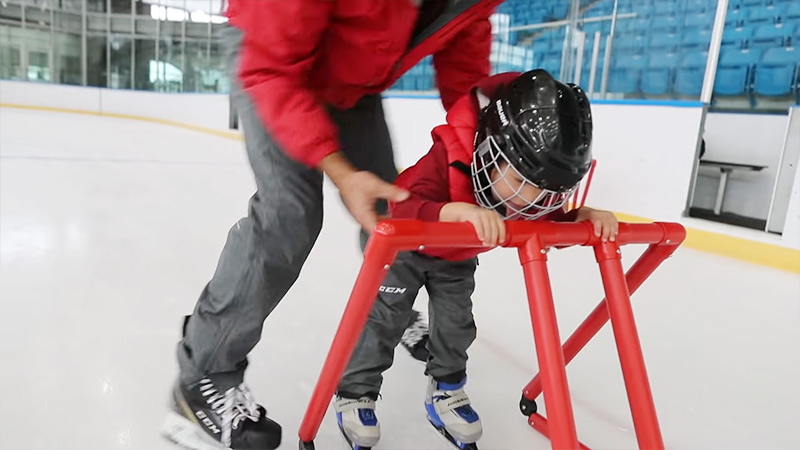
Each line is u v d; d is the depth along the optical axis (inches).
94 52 448.1
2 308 60.9
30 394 45.6
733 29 170.9
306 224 36.6
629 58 198.8
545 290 28.8
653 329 70.0
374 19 32.0
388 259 28.0
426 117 196.5
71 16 440.1
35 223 98.0
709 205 165.5
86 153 202.4
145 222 106.0
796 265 106.8
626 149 140.3
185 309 65.4
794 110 109.7
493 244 29.0
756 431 48.1
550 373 27.5
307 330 61.7
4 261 76.4
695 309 79.1
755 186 155.1
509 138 30.7
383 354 42.4
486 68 46.6
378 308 41.9
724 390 55.0
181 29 422.6
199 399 41.6
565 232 30.5
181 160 207.5
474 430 41.9
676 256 113.7
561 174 30.0
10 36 432.8
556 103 30.2
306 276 80.3
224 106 337.7
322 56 35.2
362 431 40.7
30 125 294.0
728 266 108.2
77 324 59.0
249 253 37.4
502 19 241.8
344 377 42.4
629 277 37.5
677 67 186.5
